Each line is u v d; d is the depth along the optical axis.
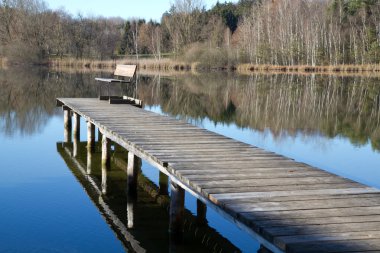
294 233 3.26
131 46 64.88
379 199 4.08
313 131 12.44
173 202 4.97
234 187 4.36
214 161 5.41
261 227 3.36
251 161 5.46
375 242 3.14
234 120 14.25
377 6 46.91
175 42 53.72
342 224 3.46
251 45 48.84
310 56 46.75
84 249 4.79
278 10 51.31
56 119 13.14
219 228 5.43
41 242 4.92
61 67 46.56
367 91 24.48
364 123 13.98
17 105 15.73
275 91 23.73
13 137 10.48
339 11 49.06
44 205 6.04
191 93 22.14
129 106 11.20
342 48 47.03
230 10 74.56
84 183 7.09
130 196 6.45
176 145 6.33
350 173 8.15
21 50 46.59
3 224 5.39
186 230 5.34
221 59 45.78
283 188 4.37
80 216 5.70
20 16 50.78
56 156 8.78
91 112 9.73
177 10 55.25
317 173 4.95
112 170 7.93
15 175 7.41
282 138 11.35
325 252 2.96
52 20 52.38
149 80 30.08
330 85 27.92
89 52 53.41
